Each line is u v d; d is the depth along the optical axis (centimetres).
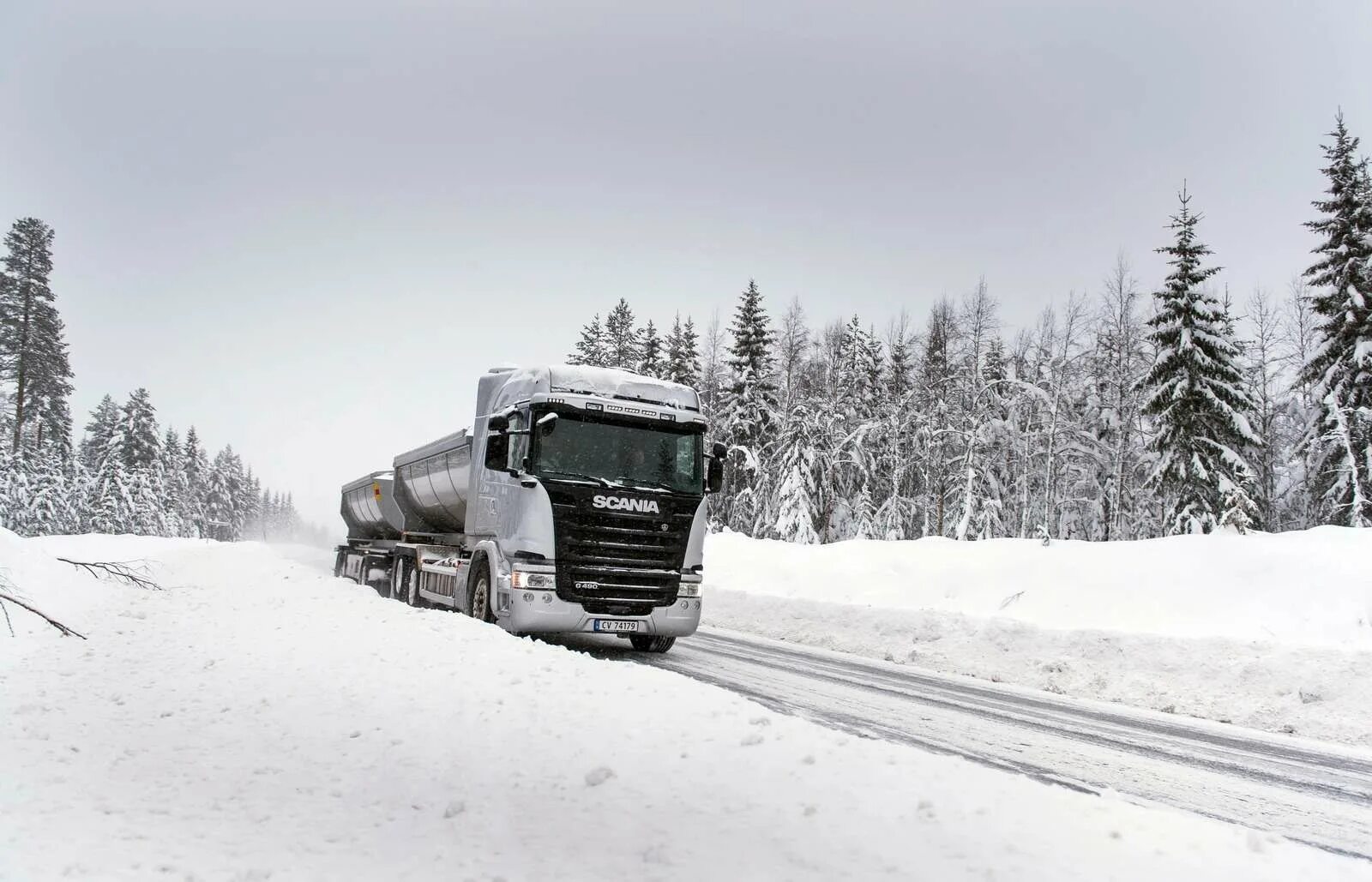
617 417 1055
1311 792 585
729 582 1919
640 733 498
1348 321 2475
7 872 294
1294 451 2744
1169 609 1220
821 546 2052
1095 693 1027
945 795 398
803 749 473
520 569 995
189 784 402
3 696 599
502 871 300
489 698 586
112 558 2416
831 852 318
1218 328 2661
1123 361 3209
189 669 695
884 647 1316
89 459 7056
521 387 1120
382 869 302
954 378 3516
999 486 3359
